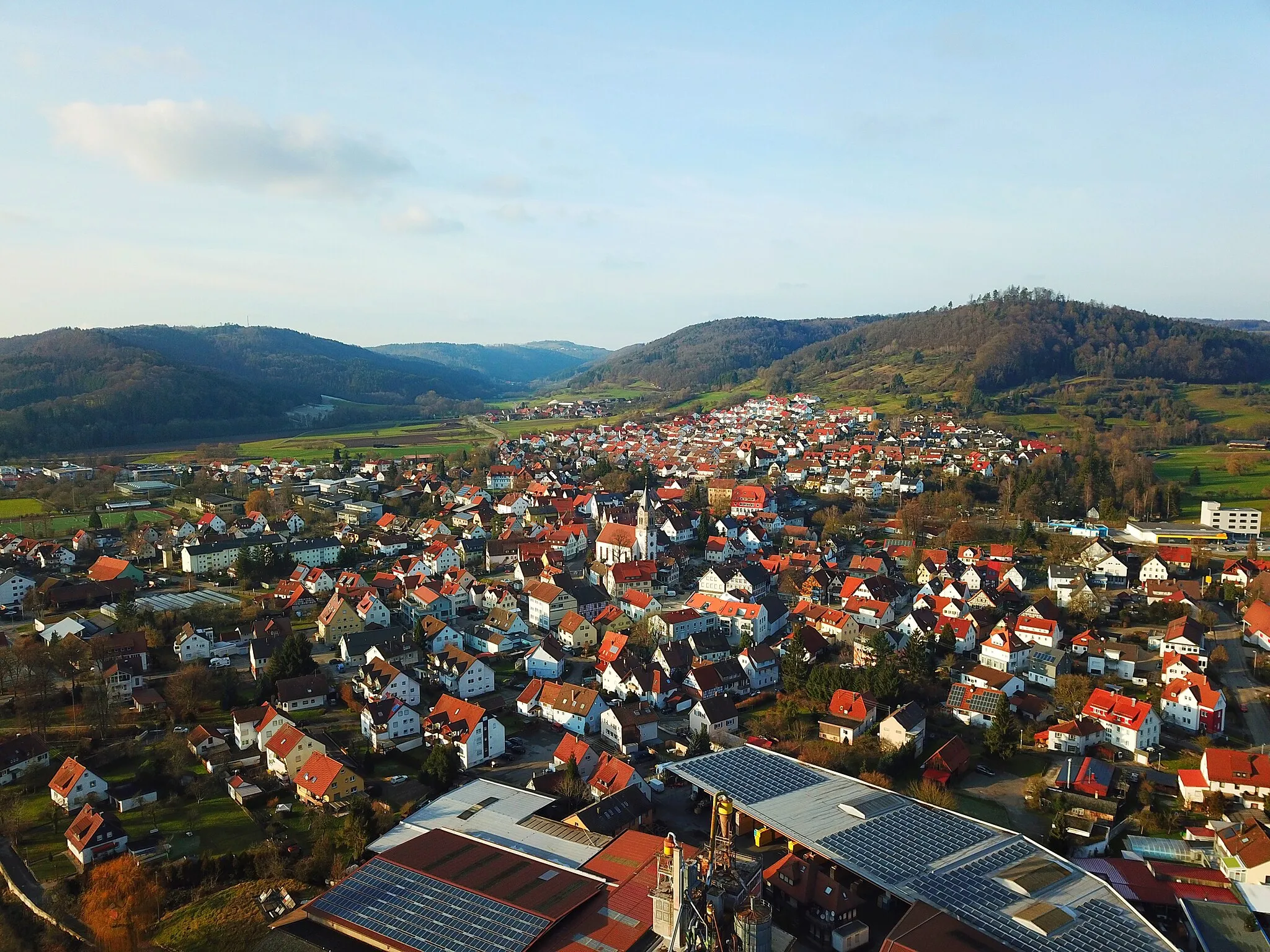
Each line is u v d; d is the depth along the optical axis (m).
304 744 134.50
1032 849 99.94
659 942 82.44
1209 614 198.00
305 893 103.94
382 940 87.25
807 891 95.38
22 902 106.81
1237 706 156.75
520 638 197.50
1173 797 125.50
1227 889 98.75
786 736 147.12
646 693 162.88
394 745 143.50
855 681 157.50
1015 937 83.06
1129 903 89.88
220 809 126.25
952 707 154.88
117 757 141.25
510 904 90.31
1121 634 194.00
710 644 182.50
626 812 114.75
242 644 190.88
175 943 97.06
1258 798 120.06
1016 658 172.25
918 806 110.12
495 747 143.25
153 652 179.88
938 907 87.38
